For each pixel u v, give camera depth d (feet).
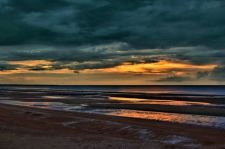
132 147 49.80
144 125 86.89
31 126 83.05
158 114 117.80
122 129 80.59
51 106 157.99
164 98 248.32
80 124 88.63
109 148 48.32
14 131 68.80
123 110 134.62
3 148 46.29
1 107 141.08
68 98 239.71
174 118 104.99
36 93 352.28
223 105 163.02
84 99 225.97
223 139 68.90
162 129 80.74
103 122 91.56
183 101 204.95
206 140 67.87
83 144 50.96
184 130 79.66
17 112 118.11
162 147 52.65
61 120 96.94
